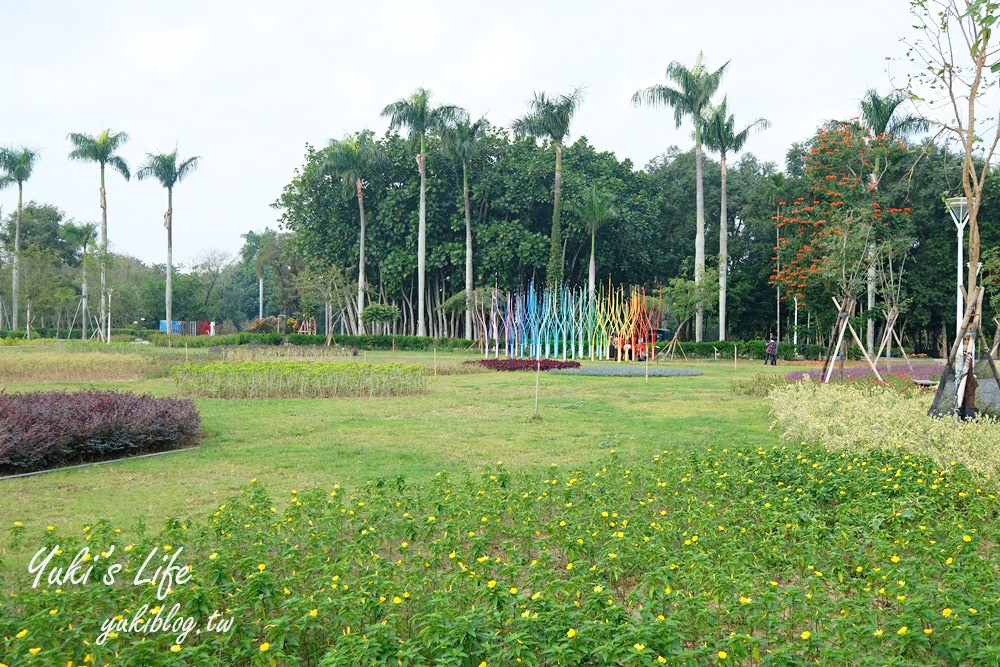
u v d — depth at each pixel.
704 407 14.95
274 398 16.17
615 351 34.41
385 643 3.64
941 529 5.71
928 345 45.84
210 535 5.53
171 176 42.59
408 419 12.83
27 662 3.51
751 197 43.28
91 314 49.56
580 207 38.34
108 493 7.46
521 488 7.12
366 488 6.82
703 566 4.68
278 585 4.43
